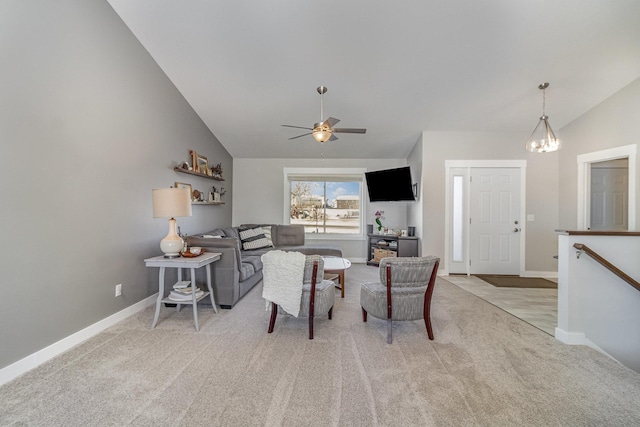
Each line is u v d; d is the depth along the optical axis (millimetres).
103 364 2066
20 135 1963
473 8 2678
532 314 3168
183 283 2943
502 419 1553
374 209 6246
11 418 1528
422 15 2760
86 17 2492
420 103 4207
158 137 3566
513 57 3275
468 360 2174
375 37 3023
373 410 1613
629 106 3748
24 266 1990
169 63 3508
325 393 1759
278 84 3842
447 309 3324
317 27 2930
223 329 2699
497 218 5027
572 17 2760
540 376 1968
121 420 1523
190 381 1866
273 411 1599
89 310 2531
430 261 2469
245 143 5648
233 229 5262
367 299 2699
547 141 3789
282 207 6344
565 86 3783
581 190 4465
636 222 3658
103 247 2695
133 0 2711
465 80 3688
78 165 2428
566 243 2486
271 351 2283
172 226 2945
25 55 1989
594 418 1570
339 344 2418
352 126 4891
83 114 2477
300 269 2531
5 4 1868
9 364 1888
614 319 2471
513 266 5012
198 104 4324
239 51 3291
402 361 2150
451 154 5020
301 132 5168
